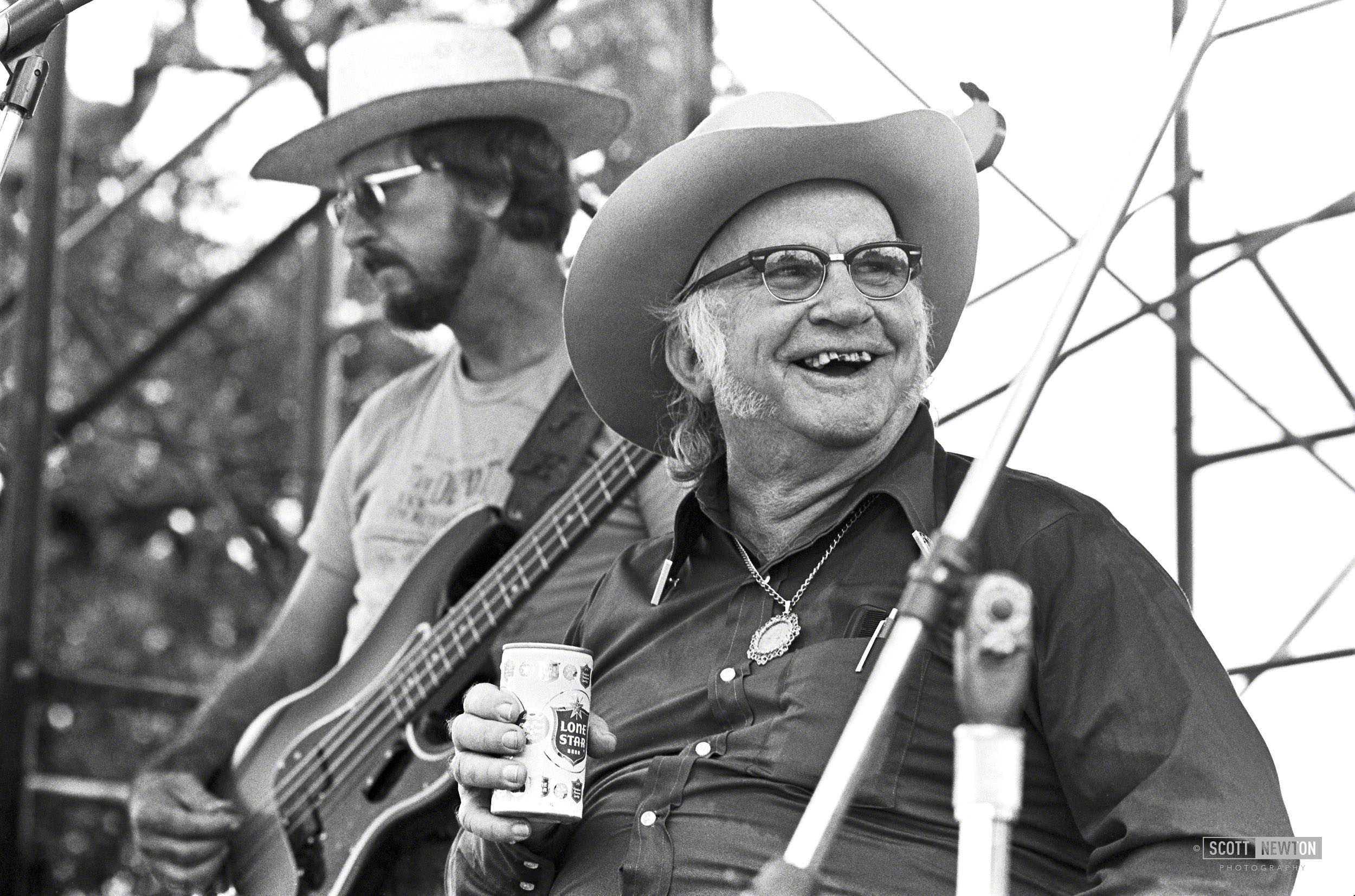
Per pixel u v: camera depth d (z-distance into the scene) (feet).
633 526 16.12
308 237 32.89
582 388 13.51
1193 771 9.80
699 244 12.41
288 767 16.71
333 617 18.76
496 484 17.22
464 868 11.96
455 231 17.74
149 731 38.70
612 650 12.34
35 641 25.12
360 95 18.39
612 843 11.29
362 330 34.50
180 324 29.45
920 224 12.44
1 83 11.92
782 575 11.65
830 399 11.34
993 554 10.79
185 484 40.50
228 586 40.40
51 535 39.93
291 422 40.78
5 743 24.80
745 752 11.04
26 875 25.57
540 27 30.35
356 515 18.65
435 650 15.85
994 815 7.22
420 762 15.98
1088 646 10.41
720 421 12.29
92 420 33.06
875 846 10.46
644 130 30.07
